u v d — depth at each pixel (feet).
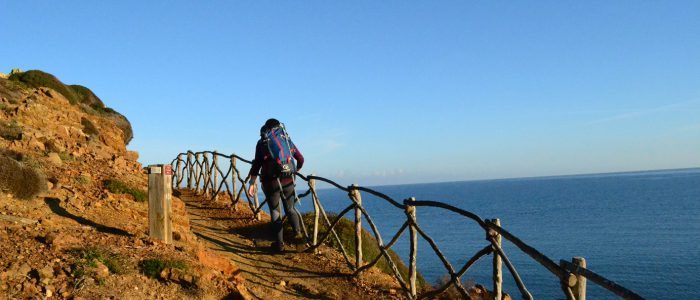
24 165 24.23
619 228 332.60
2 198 22.30
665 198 637.71
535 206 600.39
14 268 15.47
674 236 283.18
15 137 36.47
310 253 27.66
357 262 24.79
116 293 15.62
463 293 17.29
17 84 61.93
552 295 130.31
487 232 15.92
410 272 20.54
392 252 36.73
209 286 17.71
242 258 25.23
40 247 17.63
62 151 38.29
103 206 26.58
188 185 57.93
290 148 27.73
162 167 21.84
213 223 34.12
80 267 16.30
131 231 22.66
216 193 44.80
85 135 50.67
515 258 192.03
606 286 10.39
